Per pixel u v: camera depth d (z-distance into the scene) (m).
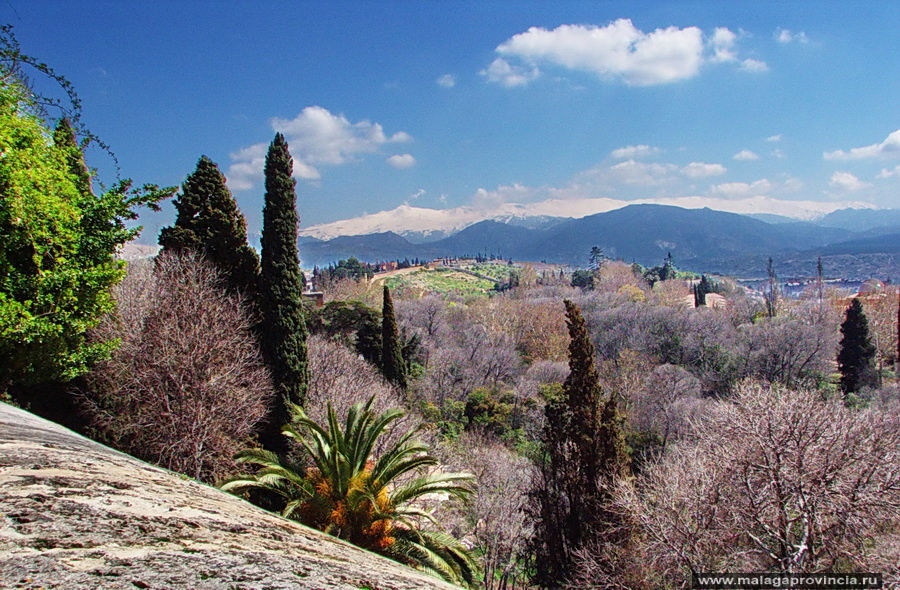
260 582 1.59
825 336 50.31
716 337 57.50
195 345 15.93
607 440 16.22
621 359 54.47
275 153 19.64
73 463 2.68
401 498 12.59
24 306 6.84
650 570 13.88
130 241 8.31
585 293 100.81
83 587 1.23
